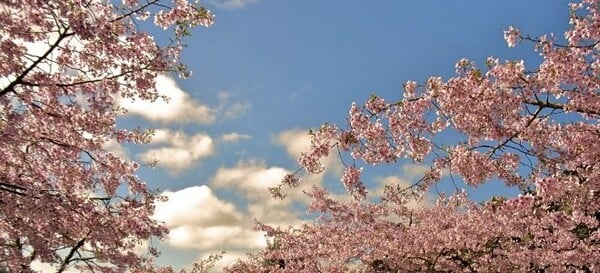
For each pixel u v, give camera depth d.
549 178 6.93
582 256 11.37
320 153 8.23
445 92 7.38
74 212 10.11
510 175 7.77
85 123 9.77
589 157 7.57
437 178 8.87
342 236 16.09
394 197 9.09
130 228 11.10
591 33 6.64
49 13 7.89
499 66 7.16
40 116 9.23
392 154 8.12
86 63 9.01
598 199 8.12
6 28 7.76
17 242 10.55
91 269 12.23
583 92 7.02
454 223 15.12
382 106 8.00
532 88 7.14
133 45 8.90
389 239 15.80
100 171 10.92
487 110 7.32
